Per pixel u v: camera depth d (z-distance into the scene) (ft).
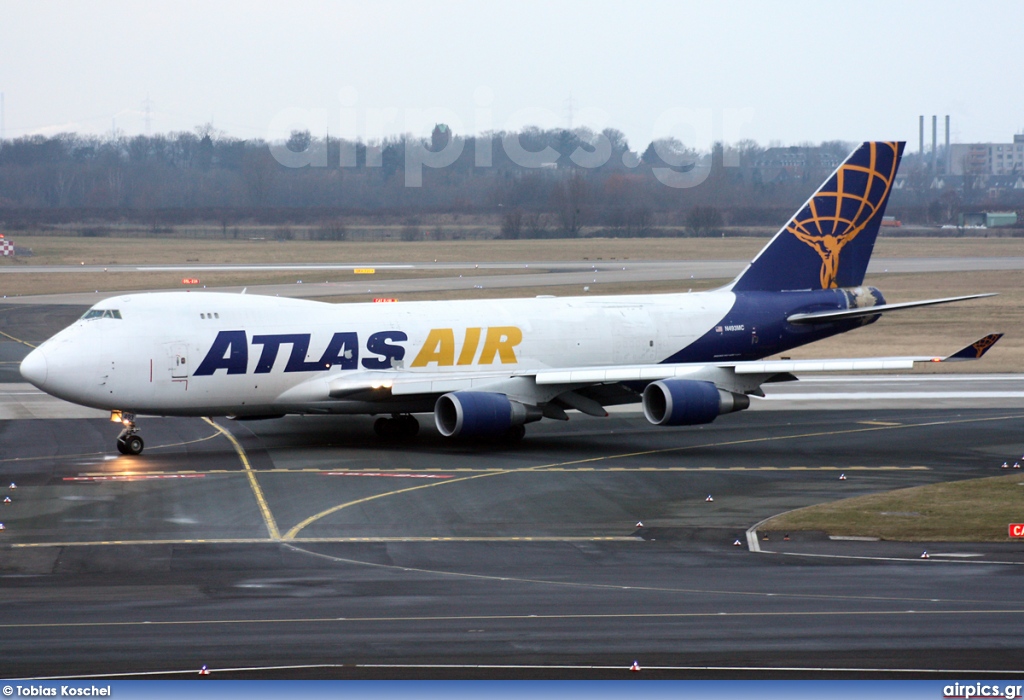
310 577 302.45
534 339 563.48
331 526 370.73
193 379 493.77
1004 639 241.14
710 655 230.27
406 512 392.27
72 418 596.29
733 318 606.14
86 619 256.52
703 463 487.20
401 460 490.49
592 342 574.97
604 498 416.26
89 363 476.13
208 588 289.33
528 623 254.06
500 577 302.45
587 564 319.47
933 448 523.29
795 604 270.67
